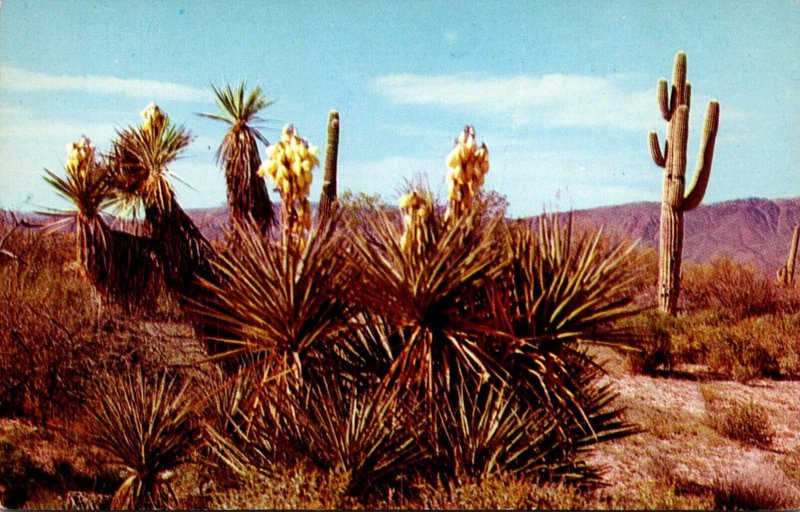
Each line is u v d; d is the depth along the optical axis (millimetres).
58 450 6680
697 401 9812
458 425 5016
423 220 4898
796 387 10867
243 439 5434
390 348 5211
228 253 5402
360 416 4926
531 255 5121
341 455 4801
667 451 7648
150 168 6762
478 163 5082
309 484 4629
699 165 14484
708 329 12867
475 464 4863
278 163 5141
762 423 8305
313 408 5070
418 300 4805
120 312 8266
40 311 8273
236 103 6820
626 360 11453
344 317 5188
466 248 4941
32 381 7625
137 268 6637
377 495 4750
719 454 7703
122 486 5773
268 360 5285
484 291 5082
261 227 6887
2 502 5742
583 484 5203
